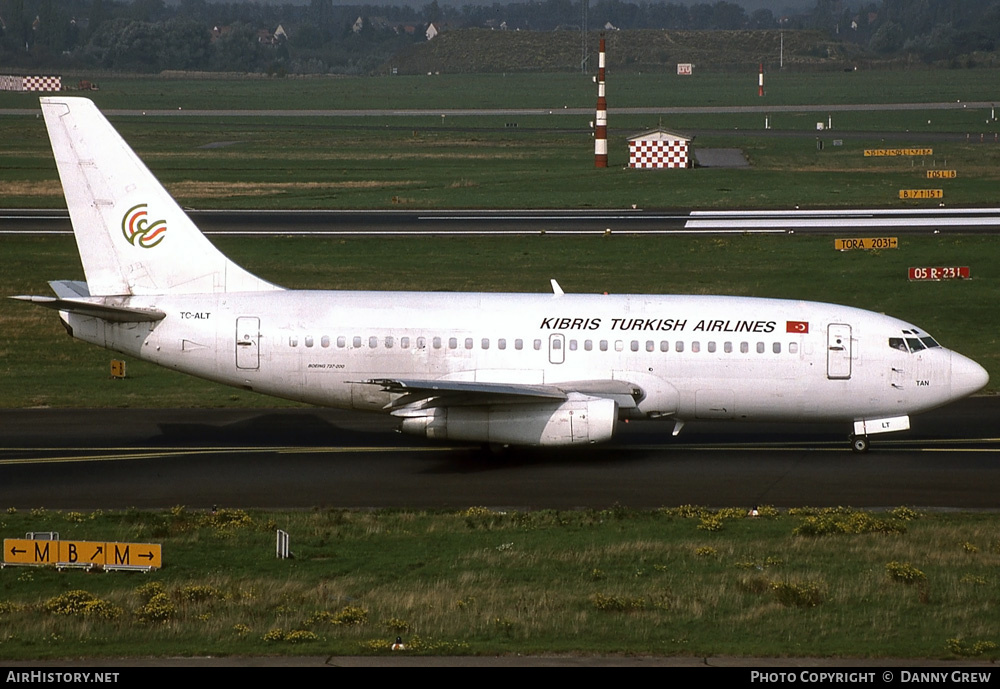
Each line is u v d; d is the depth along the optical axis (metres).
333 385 150.25
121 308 146.75
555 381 148.62
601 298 154.38
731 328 149.75
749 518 122.25
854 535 115.19
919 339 151.38
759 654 81.69
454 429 143.50
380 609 91.94
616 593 95.94
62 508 125.19
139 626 87.94
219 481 136.75
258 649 81.50
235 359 149.75
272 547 110.94
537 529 117.88
